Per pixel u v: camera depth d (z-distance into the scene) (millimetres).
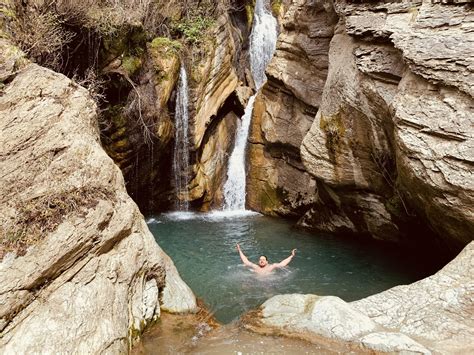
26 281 4426
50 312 4504
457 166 6684
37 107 5918
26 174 5281
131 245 6113
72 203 5391
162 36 14586
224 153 16453
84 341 4562
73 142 5984
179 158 14734
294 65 13930
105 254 5570
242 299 8109
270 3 22578
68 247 4938
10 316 4203
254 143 15594
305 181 13992
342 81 10031
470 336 5590
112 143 12188
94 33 10914
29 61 6609
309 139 11297
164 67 13328
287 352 5605
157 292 6602
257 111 15547
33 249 4664
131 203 6520
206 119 15023
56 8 9555
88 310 4824
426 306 6242
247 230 13047
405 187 8617
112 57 11516
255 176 15469
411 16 8281
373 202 10734
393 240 11102
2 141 5316
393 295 6637
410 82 7715
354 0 9758
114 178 6426
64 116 6176
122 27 11578
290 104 14328
